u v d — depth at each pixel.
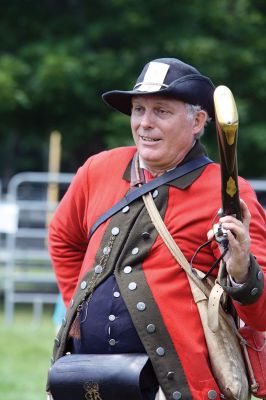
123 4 24.78
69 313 6.18
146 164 6.18
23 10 25.23
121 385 5.83
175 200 6.06
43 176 21.03
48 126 25.16
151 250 6.00
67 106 24.67
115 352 6.00
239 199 5.66
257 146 24.97
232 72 24.95
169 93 6.02
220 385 5.89
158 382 5.89
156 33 24.70
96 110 24.88
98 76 24.17
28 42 25.08
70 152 26.86
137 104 6.14
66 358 6.06
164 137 6.07
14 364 14.75
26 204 20.78
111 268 6.05
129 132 24.17
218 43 24.67
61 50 24.22
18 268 21.61
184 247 5.98
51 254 6.69
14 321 21.19
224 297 5.98
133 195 6.15
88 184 6.43
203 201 6.04
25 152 37.91
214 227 5.75
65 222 6.56
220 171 5.80
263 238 6.04
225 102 5.46
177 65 6.12
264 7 26.33
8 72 23.95
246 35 25.45
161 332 5.88
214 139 24.16
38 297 21.38
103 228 6.20
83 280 6.17
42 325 20.22
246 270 5.71
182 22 24.97
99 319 6.03
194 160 6.16
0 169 37.91
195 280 5.94
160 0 24.69
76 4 25.38
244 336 6.05
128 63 24.50
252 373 6.02
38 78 23.92
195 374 5.85
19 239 21.45
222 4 25.58
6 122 25.17
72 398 6.00
